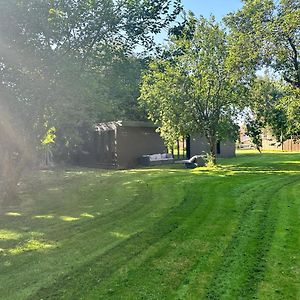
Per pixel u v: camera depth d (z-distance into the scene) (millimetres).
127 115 21859
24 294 3918
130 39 10570
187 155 23688
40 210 8672
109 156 20922
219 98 16594
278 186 10375
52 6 9086
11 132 9711
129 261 4820
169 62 16266
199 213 7414
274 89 17938
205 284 4004
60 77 9000
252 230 6027
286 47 14094
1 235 6449
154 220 7000
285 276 4129
